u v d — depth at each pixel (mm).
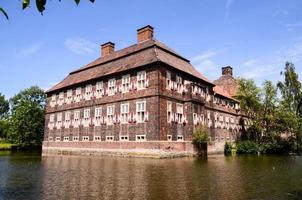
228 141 44094
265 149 40031
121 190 10930
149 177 14391
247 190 11102
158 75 28828
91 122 36031
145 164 21391
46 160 27078
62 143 40844
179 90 31984
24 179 13922
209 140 31375
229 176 14977
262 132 42781
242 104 43500
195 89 33156
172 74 31203
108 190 10938
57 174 15719
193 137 31156
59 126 42219
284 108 41719
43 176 14945
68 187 11602
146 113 29062
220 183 12680
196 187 11625
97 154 34000
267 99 42375
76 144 37969
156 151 27312
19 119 60219
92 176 14820
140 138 29188
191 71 35500
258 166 20719
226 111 46406
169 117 29609
